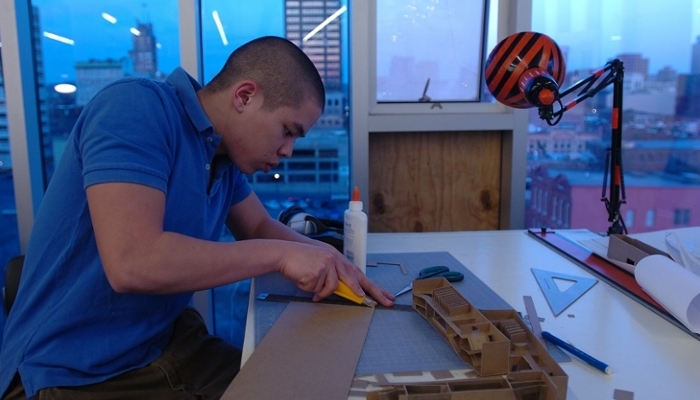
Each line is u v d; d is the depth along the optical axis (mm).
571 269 1098
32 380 814
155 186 773
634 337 762
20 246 1737
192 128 922
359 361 675
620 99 1254
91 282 850
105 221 737
